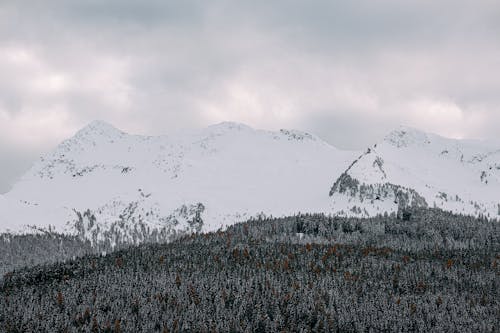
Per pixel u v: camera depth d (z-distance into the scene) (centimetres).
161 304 18238
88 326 16675
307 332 16438
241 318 17125
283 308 18000
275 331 16300
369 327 16700
